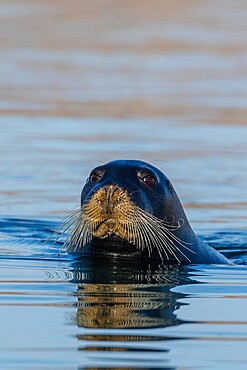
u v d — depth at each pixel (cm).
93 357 2284
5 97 8856
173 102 8781
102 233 3434
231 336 2488
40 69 10625
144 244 3516
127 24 14300
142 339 2447
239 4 16725
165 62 11275
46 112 8162
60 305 2825
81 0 16575
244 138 7194
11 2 16062
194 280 3300
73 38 12925
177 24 14438
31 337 2450
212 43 12725
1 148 6675
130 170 3597
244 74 10588
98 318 2658
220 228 4691
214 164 6300
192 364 2245
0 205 5044
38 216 4797
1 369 2186
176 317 2689
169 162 6309
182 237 3759
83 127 7544
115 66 10931
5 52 11725
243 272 3509
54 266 3509
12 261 3609
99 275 3334
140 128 7525
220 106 8612
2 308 2772
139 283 3216
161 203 3634
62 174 5912
